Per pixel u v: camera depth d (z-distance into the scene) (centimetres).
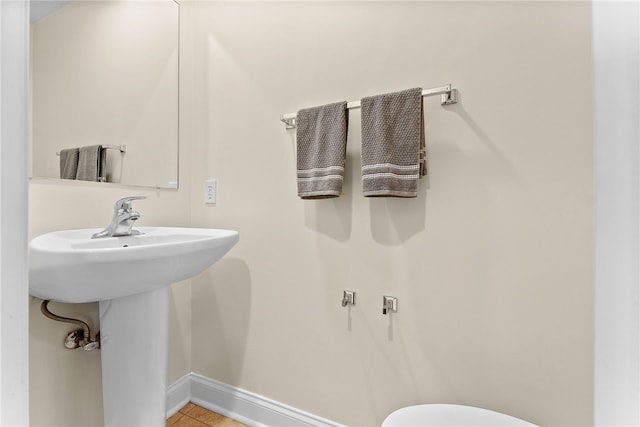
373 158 96
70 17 101
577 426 83
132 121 121
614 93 32
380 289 108
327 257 117
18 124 33
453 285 98
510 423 84
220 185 140
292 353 124
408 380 104
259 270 131
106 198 112
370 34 111
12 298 33
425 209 102
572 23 84
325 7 119
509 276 91
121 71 117
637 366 30
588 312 82
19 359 34
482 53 94
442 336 99
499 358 92
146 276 77
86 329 102
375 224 109
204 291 144
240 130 136
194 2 147
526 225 89
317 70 120
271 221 128
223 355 139
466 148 96
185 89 144
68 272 66
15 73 33
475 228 95
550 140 86
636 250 30
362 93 112
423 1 102
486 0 94
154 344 100
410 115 95
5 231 32
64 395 101
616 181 31
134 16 122
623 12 31
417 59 103
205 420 133
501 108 92
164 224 134
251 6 135
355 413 112
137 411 97
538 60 88
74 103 102
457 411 88
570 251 84
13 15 33
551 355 86
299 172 111
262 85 131
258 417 129
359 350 112
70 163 101
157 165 131
